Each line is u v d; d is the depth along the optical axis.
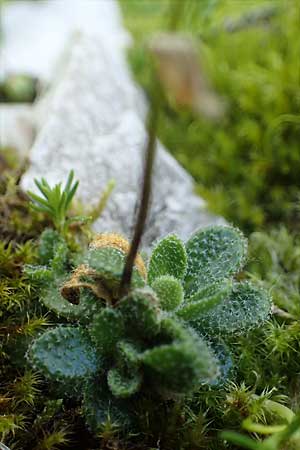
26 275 0.17
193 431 0.16
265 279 0.20
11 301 0.17
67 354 0.15
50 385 0.16
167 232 0.20
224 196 0.23
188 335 0.14
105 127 0.23
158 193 0.21
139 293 0.15
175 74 0.12
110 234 0.17
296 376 0.17
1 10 0.34
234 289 0.16
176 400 0.15
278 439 0.15
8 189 0.20
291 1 0.26
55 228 0.20
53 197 0.18
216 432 0.16
